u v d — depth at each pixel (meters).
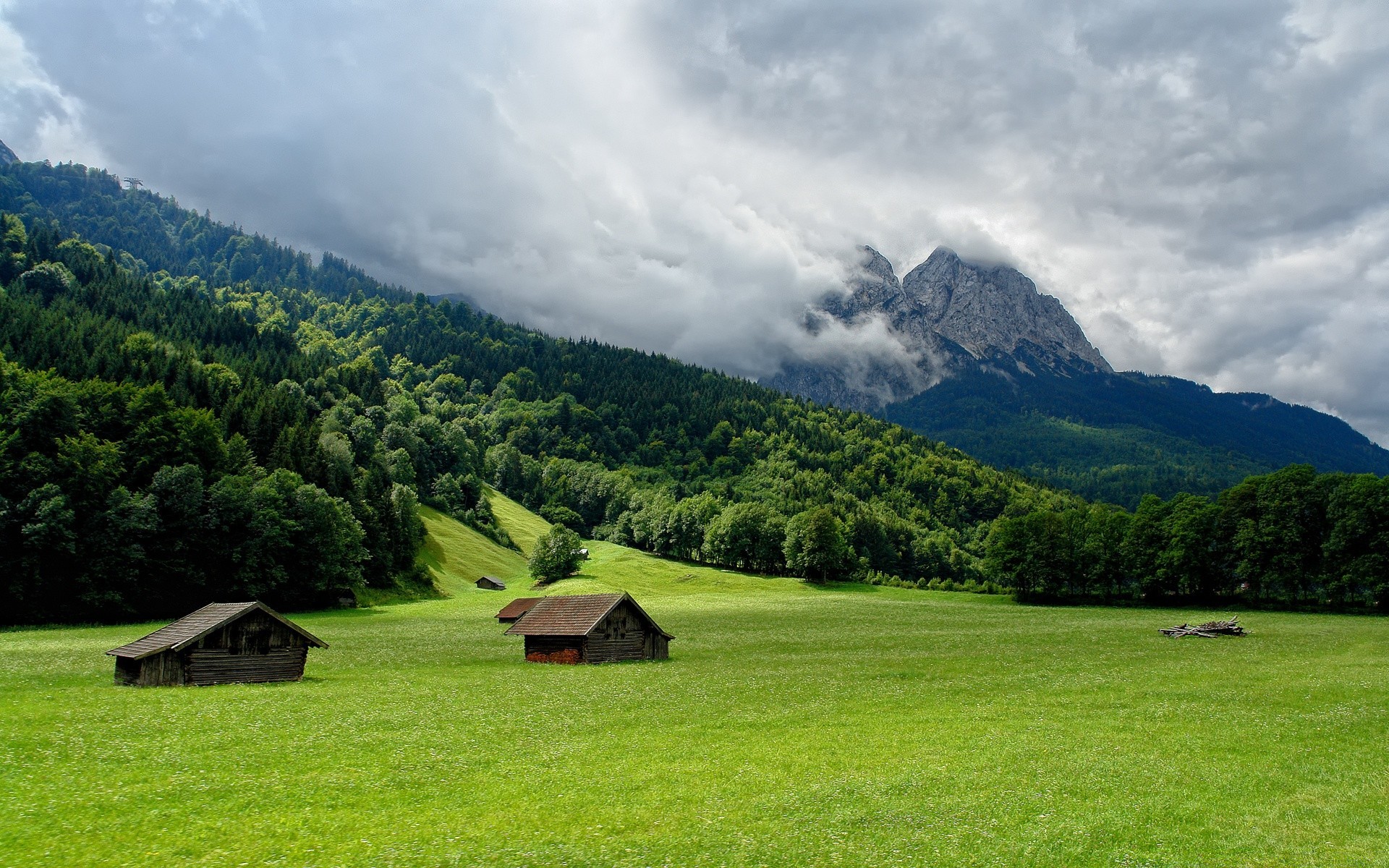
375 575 121.94
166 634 43.91
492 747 27.94
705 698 39.91
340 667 52.44
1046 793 22.62
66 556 81.38
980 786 23.36
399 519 130.38
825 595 137.50
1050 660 55.62
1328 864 17.58
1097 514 129.00
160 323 186.12
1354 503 98.31
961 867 17.27
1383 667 48.88
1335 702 36.28
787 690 42.62
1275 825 19.94
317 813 20.11
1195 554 110.81
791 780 24.00
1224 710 35.03
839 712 35.75
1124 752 27.42
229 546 95.75
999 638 73.56
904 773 24.69
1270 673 46.53
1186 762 26.00
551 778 23.91
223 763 24.47
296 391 175.00
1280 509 105.06
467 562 150.62
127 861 16.67
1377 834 19.34
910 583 159.12
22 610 78.06
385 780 23.22
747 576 161.50
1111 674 47.44
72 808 19.78
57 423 90.50
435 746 27.67
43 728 28.19
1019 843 18.69
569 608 59.53
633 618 60.06
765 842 18.64
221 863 16.70
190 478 93.81
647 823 19.91
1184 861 17.69
